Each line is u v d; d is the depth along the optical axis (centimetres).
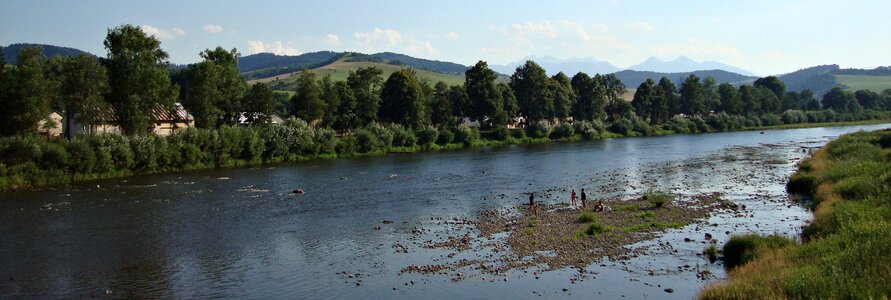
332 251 4100
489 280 3350
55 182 7644
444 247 4144
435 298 3064
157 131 11125
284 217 5359
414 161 11006
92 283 3422
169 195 6669
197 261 3878
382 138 13225
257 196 6600
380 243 4309
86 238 4525
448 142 14800
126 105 9475
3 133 8144
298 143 11481
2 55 8325
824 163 7238
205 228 4888
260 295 3184
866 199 4228
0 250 4166
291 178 8338
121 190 7069
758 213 5075
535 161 10619
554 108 18500
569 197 6353
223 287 3334
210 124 11231
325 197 6519
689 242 4084
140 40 9681
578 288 3164
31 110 8138
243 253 4081
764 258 3164
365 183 7725
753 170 8544
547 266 3603
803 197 5841
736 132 19975
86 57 8975
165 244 4341
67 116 9625
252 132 10794
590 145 14838
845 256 2791
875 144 8931
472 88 16912
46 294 3238
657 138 17350
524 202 6084
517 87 18475
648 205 5644
